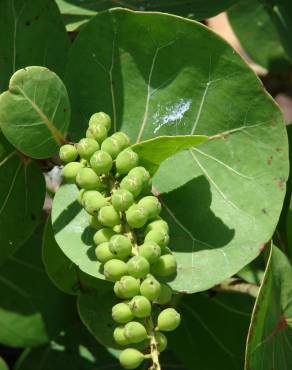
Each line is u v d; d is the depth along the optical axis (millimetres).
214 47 604
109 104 626
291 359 623
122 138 562
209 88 611
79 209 596
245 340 720
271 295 592
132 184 543
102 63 623
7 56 646
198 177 614
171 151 570
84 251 582
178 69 615
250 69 601
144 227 549
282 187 600
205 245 599
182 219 607
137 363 520
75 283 651
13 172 637
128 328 512
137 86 622
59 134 605
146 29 610
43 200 655
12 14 646
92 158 553
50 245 639
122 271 525
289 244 661
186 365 729
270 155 604
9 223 644
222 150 613
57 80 590
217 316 727
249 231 596
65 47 658
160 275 546
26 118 590
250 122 608
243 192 604
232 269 588
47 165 652
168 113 620
